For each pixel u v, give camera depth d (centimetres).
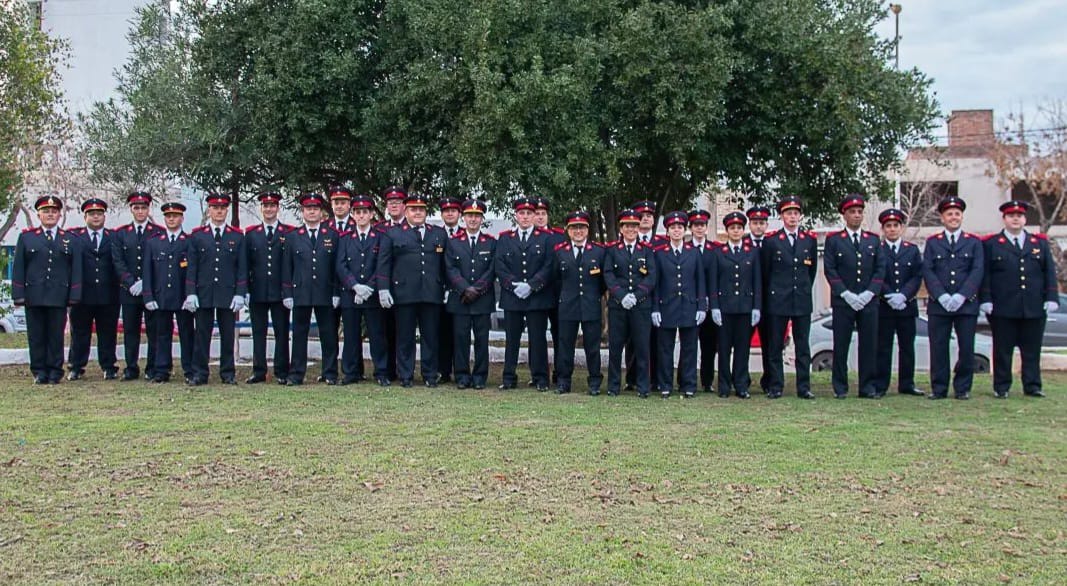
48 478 614
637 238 1025
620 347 1025
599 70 1240
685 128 1257
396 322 1073
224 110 1355
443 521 538
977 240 1023
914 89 1370
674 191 1633
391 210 1081
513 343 1061
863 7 1398
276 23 1305
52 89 2192
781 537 517
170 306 1062
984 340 1359
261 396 947
